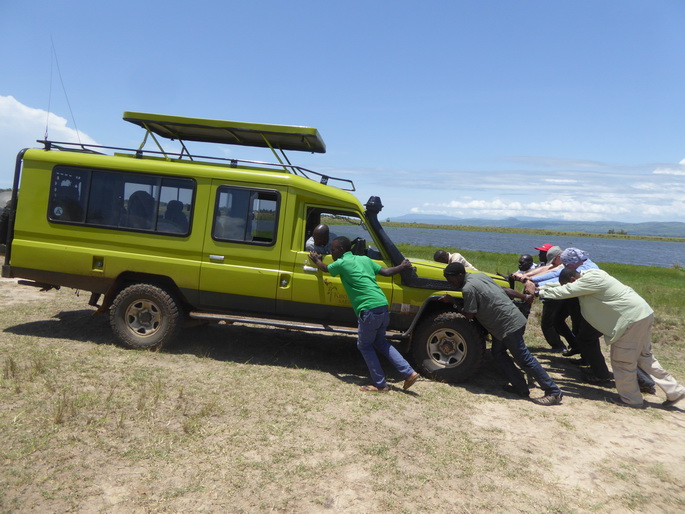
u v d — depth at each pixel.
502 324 5.46
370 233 6.03
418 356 5.97
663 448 4.52
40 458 3.45
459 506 3.33
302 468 3.63
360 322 5.30
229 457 3.70
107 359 5.63
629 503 3.54
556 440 4.54
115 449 3.67
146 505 3.05
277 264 5.96
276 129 6.15
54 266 6.15
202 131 6.60
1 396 4.36
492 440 4.41
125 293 6.00
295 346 7.02
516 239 131.38
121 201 6.11
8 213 6.27
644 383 6.08
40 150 6.22
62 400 4.33
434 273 6.10
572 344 7.49
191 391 4.89
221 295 6.05
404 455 3.97
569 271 5.87
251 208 5.99
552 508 3.41
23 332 6.51
